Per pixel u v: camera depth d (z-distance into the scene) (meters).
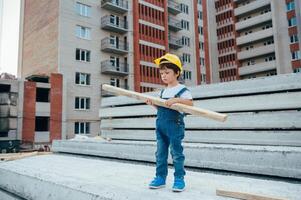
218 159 3.91
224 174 3.91
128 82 34.09
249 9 46.12
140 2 36.41
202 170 4.17
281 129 4.82
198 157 4.13
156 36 37.25
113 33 34.50
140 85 34.62
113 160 5.73
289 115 4.60
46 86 27.94
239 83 5.36
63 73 29.66
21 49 38.28
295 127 4.51
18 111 26.12
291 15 40.44
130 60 34.59
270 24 44.38
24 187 3.88
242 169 3.64
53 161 5.69
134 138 7.27
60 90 28.70
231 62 47.59
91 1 32.97
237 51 46.88
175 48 40.88
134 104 7.54
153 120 6.88
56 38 30.48
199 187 2.97
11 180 4.27
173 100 2.83
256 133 4.92
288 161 3.26
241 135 5.11
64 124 28.53
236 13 47.81
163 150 3.01
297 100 4.61
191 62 42.78
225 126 5.38
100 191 2.78
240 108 5.26
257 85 5.11
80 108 30.48
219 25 50.12
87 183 3.19
